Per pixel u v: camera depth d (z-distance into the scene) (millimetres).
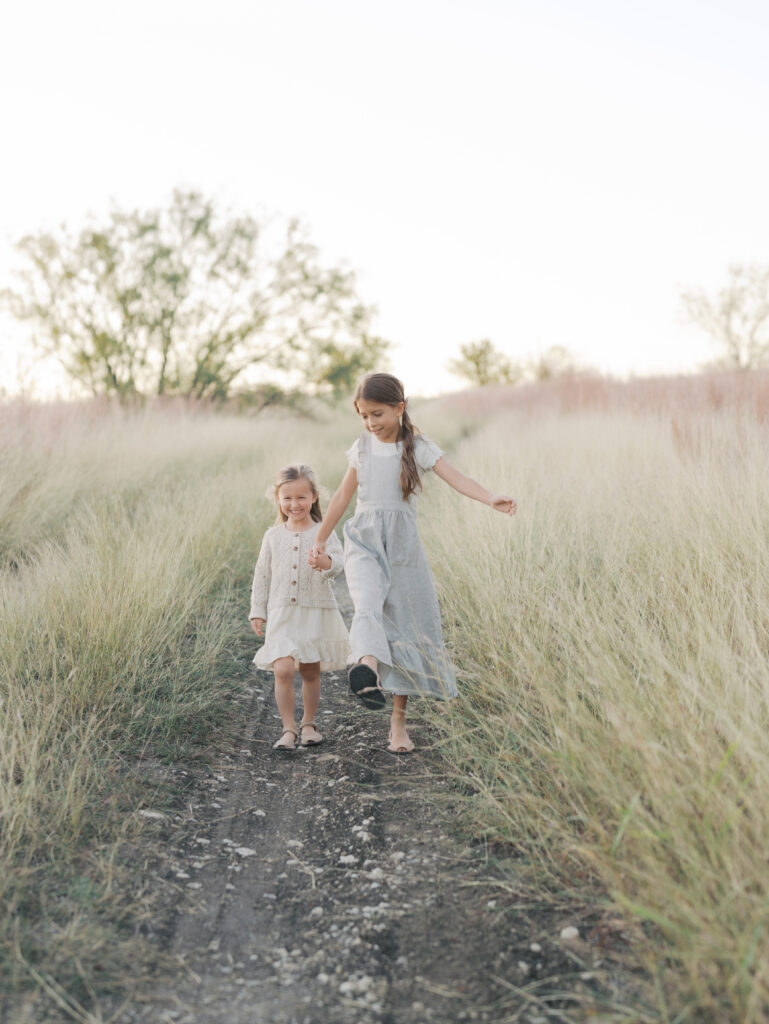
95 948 2066
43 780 2756
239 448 11523
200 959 2104
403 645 3193
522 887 2371
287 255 19859
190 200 18734
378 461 3359
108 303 18172
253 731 3719
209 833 2779
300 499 3643
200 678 3971
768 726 2443
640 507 4906
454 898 2371
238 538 6488
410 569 3320
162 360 18922
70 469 7430
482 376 50938
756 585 3494
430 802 2971
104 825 2670
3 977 1942
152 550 4863
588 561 4414
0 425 7812
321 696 4242
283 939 2213
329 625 3609
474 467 7422
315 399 21750
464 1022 1860
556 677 3168
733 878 1850
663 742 2428
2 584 4320
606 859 2170
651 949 1974
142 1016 1870
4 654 3604
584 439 8469
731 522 4309
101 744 3225
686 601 3467
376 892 2430
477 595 4223
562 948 2090
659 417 9234
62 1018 1831
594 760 2477
